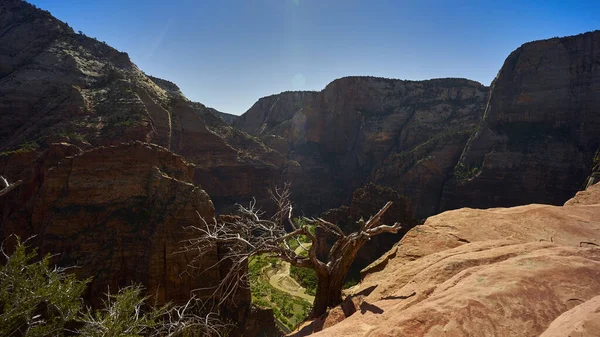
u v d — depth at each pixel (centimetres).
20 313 714
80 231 2870
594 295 407
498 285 445
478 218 1111
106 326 746
